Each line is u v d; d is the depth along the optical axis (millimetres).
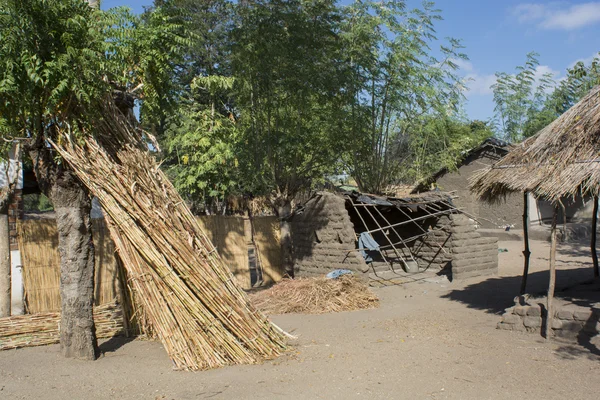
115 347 7703
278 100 13484
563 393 5531
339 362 6844
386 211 16906
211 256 7109
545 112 27703
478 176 9047
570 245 18984
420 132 17172
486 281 13188
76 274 6973
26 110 6594
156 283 6723
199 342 6645
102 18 6988
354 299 11031
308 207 14445
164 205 7047
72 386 5832
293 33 13031
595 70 9445
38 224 9508
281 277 14773
